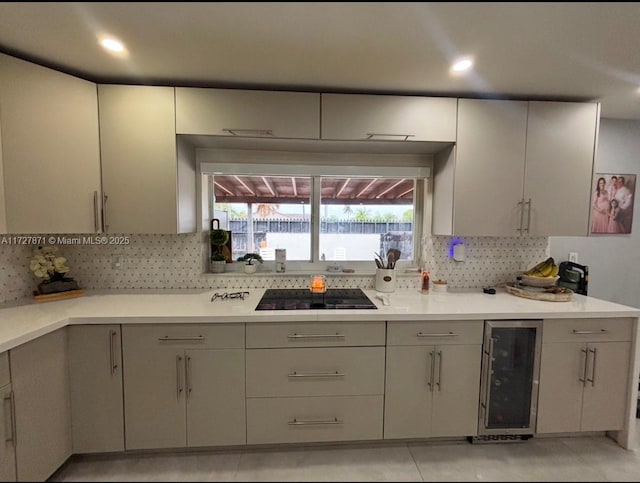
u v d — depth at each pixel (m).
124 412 1.66
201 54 1.54
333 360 1.71
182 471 1.63
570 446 1.85
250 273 2.29
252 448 1.78
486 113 1.95
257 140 1.97
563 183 2.00
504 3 1.16
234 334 1.67
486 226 1.99
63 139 1.69
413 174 2.31
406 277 2.32
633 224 2.55
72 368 1.61
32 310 1.70
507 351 1.86
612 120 2.46
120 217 1.83
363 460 1.72
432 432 1.79
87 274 2.18
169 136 1.82
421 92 1.94
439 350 1.75
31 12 1.22
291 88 1.89
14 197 1.59
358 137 1.90
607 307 1.86
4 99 1.54
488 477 1.62
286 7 1.19
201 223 2.23
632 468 1.70
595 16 1.23
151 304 1.84
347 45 1.45
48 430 1.49
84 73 1.74
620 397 1.84
